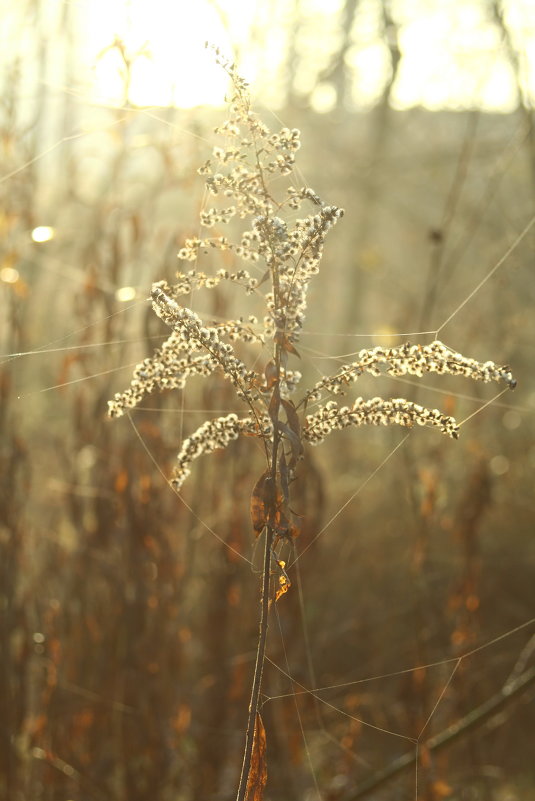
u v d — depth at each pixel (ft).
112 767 10.23
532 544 16.51
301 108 26.99
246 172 4.12
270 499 4.05
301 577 10.84
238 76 4.07
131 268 10.55
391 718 12.32
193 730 10.75
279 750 10.63
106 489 10.00
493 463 18.22
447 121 29.53
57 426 14.89
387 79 28.40
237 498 10.19
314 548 10.90
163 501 9.98
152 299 4.09
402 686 9.89
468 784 11.03
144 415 9.80
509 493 17.89
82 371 10.03
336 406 4.26
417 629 9.84
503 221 20.66
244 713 10.71
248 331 4.33
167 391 8.96
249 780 4.11
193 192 9.57
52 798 9.84
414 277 31.68
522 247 17.47
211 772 10.58
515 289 19.83
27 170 10.03
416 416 4.16
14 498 9.70
